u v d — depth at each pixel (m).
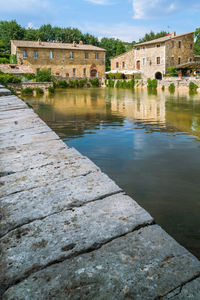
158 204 4.29
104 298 0.81
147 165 6.34
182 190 4.86
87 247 1.02
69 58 47.81
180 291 0.82
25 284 0.88
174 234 3.33
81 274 0.90
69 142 8.69
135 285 0.85
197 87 33.06
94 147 8.03
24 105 5.13
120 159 6.83
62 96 27.84
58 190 1.50
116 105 18.94
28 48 43.66
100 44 73.06
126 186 5.10
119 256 0.97
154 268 0.91
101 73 52.12
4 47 58.38
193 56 46.19
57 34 71.31
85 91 35.69
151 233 1.08
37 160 2.04
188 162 6.52
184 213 3.95
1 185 1.61
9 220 1.22
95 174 1.72
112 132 10.12
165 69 41.75
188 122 11.95
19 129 3.13
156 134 9.66
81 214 1.24
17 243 1.06
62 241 1.06
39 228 1.15
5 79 30.50
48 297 0.83
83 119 13.27
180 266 0.91
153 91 34.09
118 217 1.20
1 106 5.05
